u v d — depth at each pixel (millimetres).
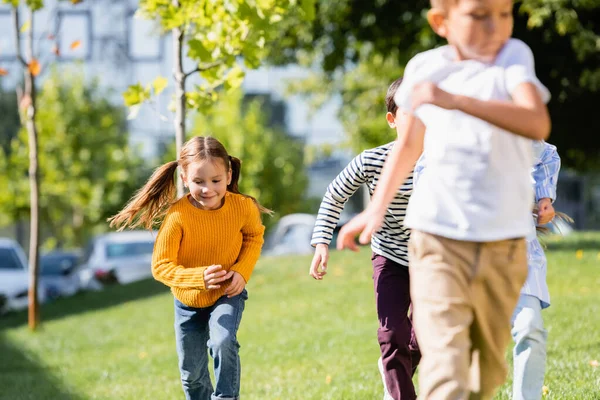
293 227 30344
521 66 3334
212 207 5258
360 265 16938
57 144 35531
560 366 7047
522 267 3475
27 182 35375
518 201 3434
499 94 3348
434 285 3426
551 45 18641
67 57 40281
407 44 20031
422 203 3490
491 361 3553
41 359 11719
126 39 43719
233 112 41438
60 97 35906
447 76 3457
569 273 13523
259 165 41000
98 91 37062
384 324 5188
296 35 21469
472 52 3414
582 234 21453
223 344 5020
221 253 5309
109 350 11914
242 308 5277
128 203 5609
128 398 7832
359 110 28328
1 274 19969
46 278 25203
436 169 3457
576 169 22906
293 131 48125
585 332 8586
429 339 3412
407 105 3539
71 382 9344
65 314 17203
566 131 20156
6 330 15766
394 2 19406
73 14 42562
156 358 10438
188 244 5270
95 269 22406
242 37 8148
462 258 3414
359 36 20203
